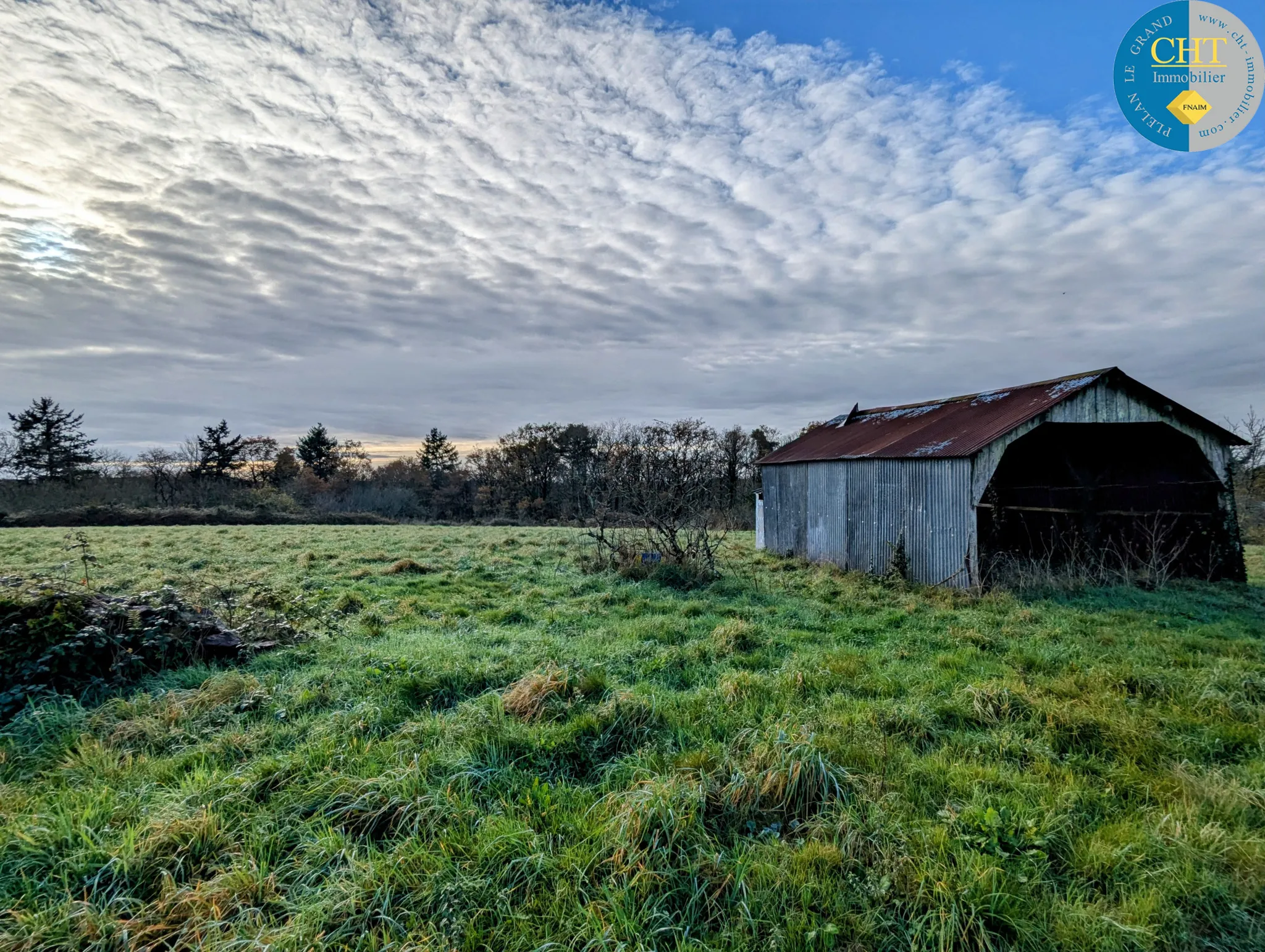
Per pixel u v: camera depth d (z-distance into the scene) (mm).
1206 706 5031
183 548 16953
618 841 3094
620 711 4676
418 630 7855
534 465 44844
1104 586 10977
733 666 6340
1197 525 12352
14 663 5051
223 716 4789
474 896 2814
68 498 37375
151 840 3064
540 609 9305
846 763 4031
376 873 2869
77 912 2645
